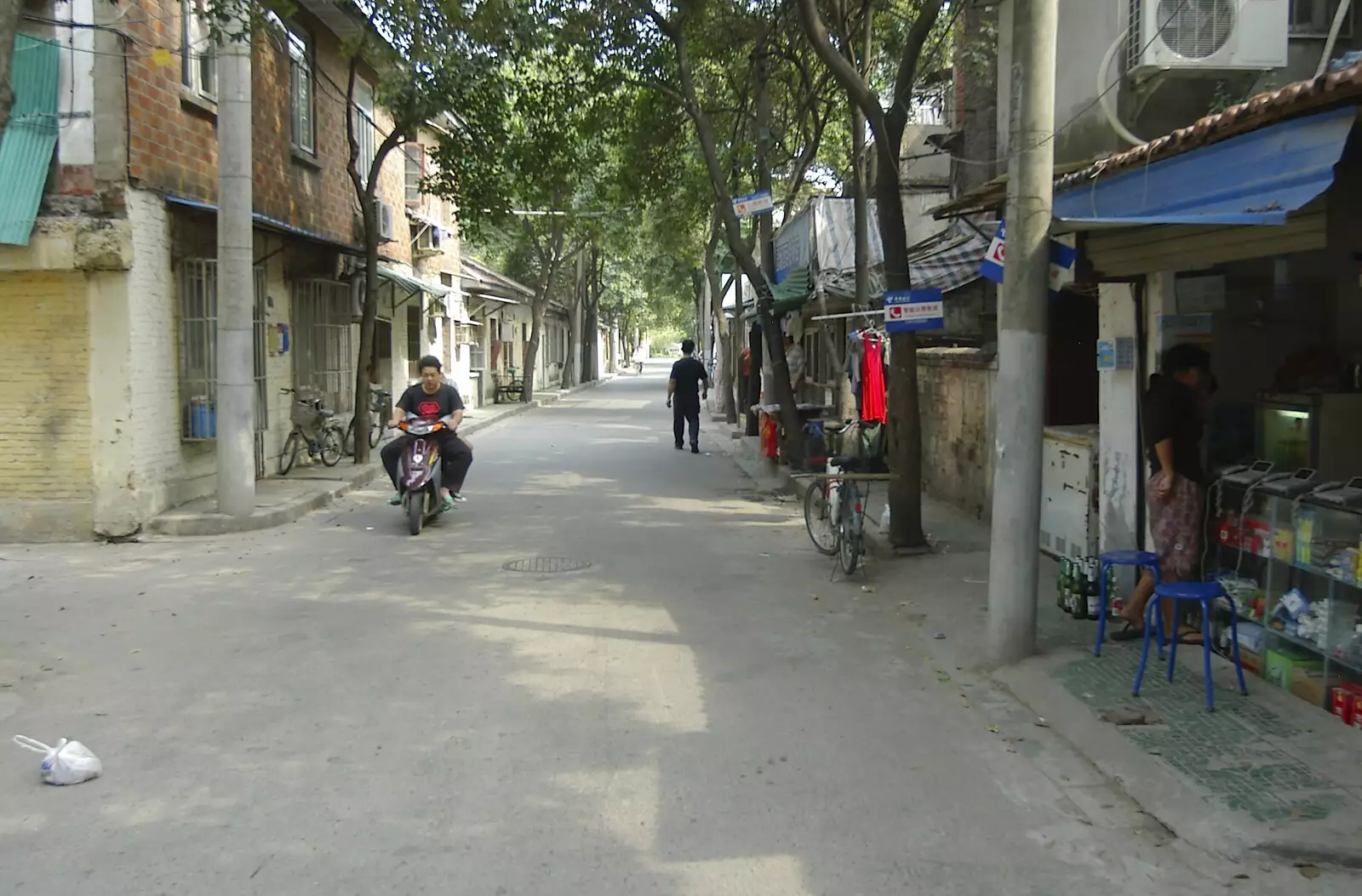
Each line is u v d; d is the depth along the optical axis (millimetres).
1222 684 5984
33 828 4332
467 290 30125
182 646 6984
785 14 14938
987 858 4160
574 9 14539
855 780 4906
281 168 14641
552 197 21562
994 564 6633
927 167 19406
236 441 11172
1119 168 6652
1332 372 7012
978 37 14430
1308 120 4996
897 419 10094
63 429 10570
